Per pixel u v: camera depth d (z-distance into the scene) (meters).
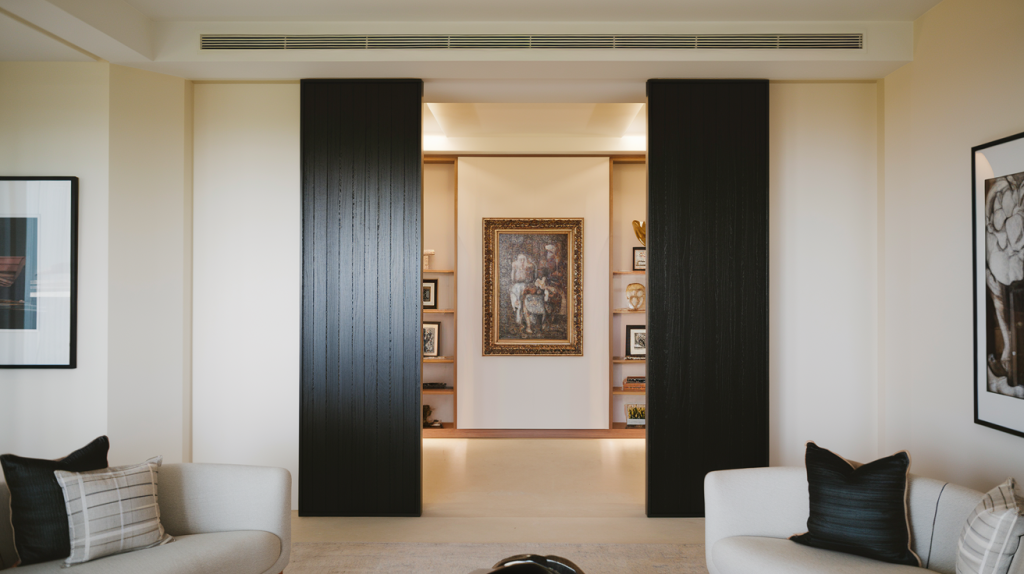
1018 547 1.63
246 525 2.38
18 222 3.23
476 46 3.27
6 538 2.07
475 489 4.05
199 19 3.24
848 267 3.61
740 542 2.21
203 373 3.61
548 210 5.68
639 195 5.92
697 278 3.49
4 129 3.27
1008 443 2.56
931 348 3.09
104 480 2.12
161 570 1.98
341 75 3.49
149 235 3.42
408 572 2.74
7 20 2.76
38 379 3.25
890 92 3.45
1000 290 2.57
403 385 3.51
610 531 3.28
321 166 3.53
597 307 5.66
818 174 3.62
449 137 5.51
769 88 3.60
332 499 3.51
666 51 3.25
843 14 3.17
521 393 5.63
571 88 3.69
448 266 5.92
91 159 3.27
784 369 3.60
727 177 3.51
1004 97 2.59
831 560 2.02
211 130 3.62
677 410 3.49
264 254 3.62
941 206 3.01
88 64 3.28
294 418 3.63
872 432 3.59
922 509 2.10
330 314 3.51
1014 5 2.54
